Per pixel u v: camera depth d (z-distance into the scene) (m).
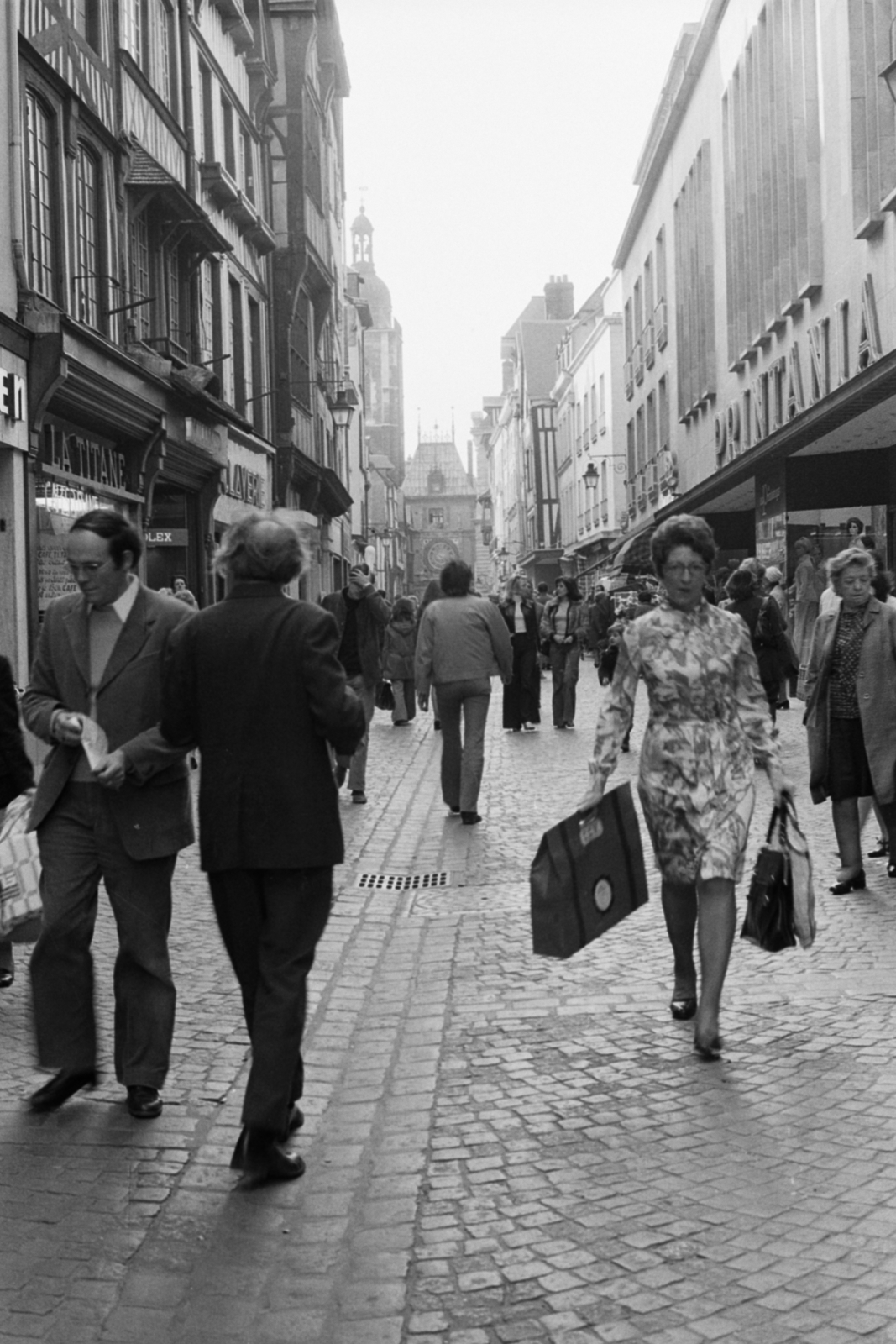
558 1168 3.94
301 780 3.94
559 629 17.92
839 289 23.38
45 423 15.10
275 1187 3.87
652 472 45.75
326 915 4.05
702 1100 4.41
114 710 4.44
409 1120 4.36
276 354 30.70
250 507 27.28
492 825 10.26
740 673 4.99
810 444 21.98
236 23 25.72
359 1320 3.13
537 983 5.91
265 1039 3.88
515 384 94.81
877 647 7.25
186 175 21.89
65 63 15.77
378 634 11.66
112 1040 5.24
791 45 25.92
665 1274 3.29
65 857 4.45
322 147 37.12
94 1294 3.26
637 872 5.05
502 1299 3.21
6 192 13.80
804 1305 3.12
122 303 18.14
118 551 4.46
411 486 136.50
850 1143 4.01
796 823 4.91
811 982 5.66
